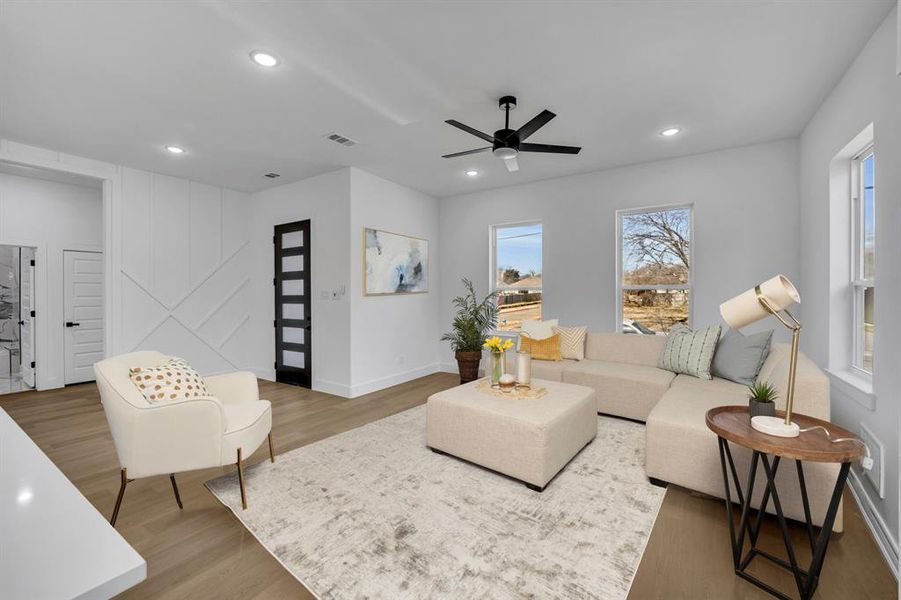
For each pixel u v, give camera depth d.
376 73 2.59
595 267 4.73
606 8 2.01
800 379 2.22
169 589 1.58
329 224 4.76
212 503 2.22
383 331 5.03
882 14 2.02
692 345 3.51
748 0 1.94
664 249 4.44
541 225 5.29
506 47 2.33
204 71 2.56
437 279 6.06
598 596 1.52
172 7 1.98
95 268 5.37
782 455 1.42
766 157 3.80
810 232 3.30
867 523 1.98
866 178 2.67
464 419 2.66
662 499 2.23
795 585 1.58
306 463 2.72
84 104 2.99
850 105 2.49
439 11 2.02
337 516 2.07
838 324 2.83
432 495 2.28
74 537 0.62
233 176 4.91
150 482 2.47
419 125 3.40
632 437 3.15
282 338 5.34
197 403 2.02
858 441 1.48
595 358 4.29
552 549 1.79
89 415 3.83
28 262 5.05
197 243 5.17
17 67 2.49
